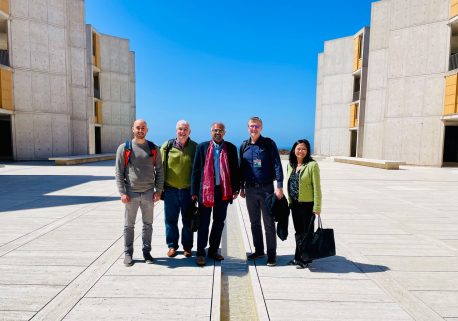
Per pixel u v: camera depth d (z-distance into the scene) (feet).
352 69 94.43
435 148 61.98
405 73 65.57
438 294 9.44
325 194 28.32
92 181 35.14
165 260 11.98
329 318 8.08
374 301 8.98
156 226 17.11
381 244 14.12
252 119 11.43
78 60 75.51
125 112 101.71
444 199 25.93
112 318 7.93
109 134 98.07
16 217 18.61
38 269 10.96
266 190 11.52
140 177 11.03
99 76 95.40
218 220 11.78
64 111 67.31
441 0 60.13
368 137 77.97
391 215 19.98
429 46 62.03
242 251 13.96
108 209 20.83
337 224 17.71
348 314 8.29
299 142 11.11
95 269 11.00
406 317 8.16
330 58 99.55
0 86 56.65
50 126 65.31
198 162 11.41
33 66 62.39
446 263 11.91
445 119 59.57
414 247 13.73
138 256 12.37
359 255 12.71
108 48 96.73
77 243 13.82
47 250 12.90
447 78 58.95
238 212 21.47
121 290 9.46
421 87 63.41
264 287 9.84
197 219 11.21
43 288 9.53
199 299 8.96
